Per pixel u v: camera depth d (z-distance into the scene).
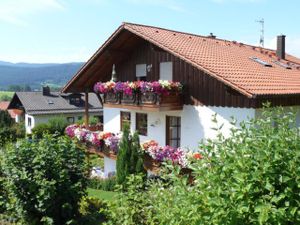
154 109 14.57
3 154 8.77
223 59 15.45
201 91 14.19
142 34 15.47
